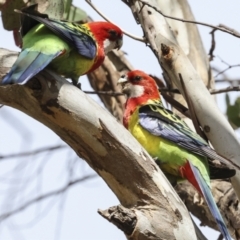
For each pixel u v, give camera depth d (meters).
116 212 8.23
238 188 10.59
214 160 10.95
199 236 8.70
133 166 8.67
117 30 11.48
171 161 11.12
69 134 8.69
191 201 12.54
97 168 8.81
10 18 11.33
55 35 9.20
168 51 11.16
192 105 10.88
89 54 9.68
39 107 8.55
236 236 11.62
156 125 11.20
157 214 8.55
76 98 8.54
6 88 8.49
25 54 8.73
